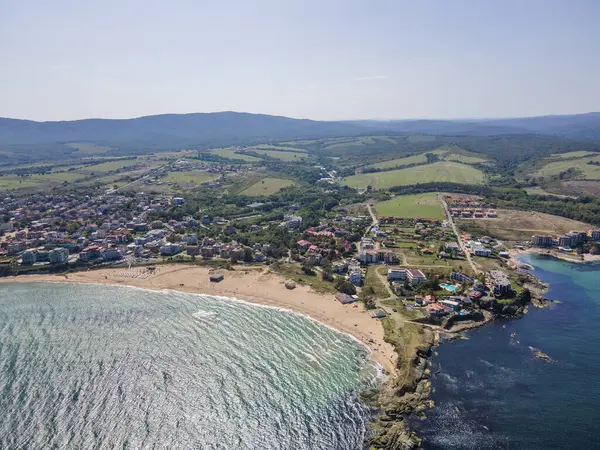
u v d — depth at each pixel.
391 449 121.00
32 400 138.88
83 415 132.50
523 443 124.12
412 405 138.50
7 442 121.12
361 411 136.12
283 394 143.62
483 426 130.50
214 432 126.75
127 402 138.75
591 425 131.00
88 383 148.25
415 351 166.62
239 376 153.50
